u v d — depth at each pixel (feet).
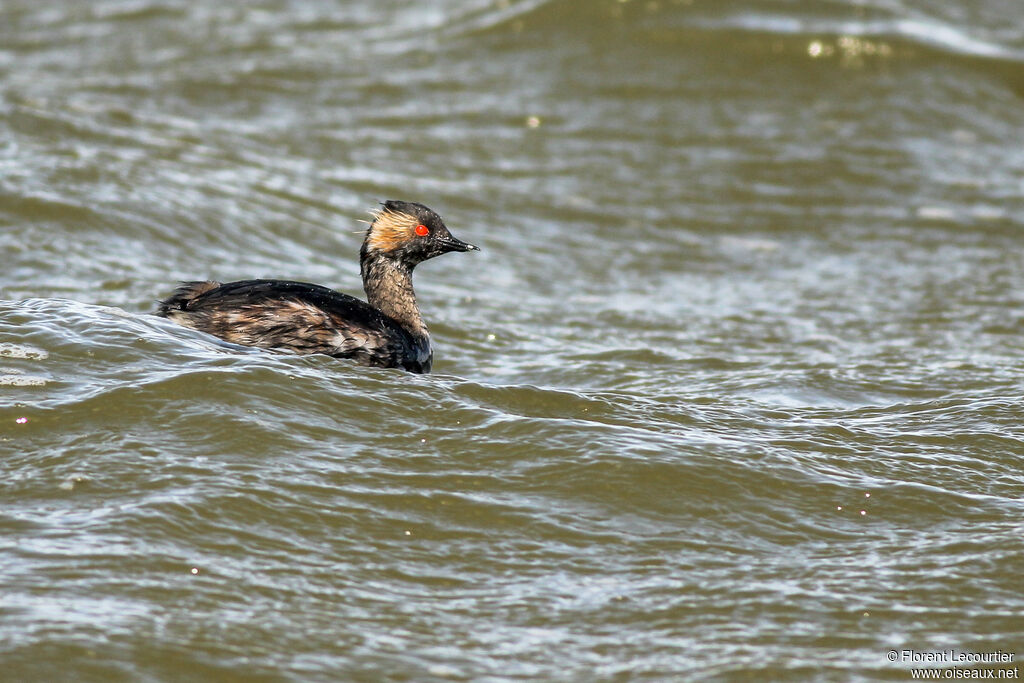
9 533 27.53
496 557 28.68
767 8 105.91
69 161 70.54
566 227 77.97
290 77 98.07
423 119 92.32
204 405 33.86
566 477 32.19
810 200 84.28
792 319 63.26
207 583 26.43
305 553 28.04
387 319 43.73
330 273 64.90
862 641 26.17
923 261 74.84
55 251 59.36
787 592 27.94
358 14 117.08
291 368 36.65
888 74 100.27
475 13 110.42
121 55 103.35
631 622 26.48
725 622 26.68
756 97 97.35
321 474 31.30
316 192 77.10
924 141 93.45
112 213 64.64
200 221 67.15
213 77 96.53
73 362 36.01
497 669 24.57
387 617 26.08
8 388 33.96
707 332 60.23
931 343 58.65
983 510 32.42
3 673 22.95
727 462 33.60
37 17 114.21
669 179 86.02
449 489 31.24
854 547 30.14
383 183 80.84
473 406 35.99
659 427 36.63
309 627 25.40
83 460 30.83
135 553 27.12
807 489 32.71
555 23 105.29
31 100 82.89
